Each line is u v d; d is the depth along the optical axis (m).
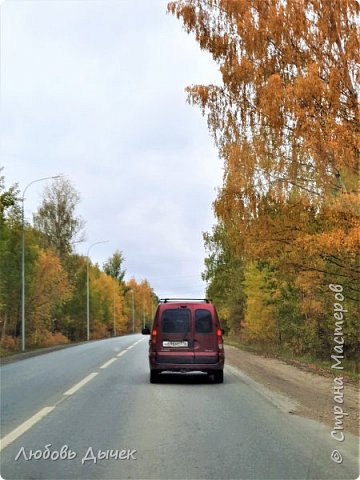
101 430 9.12
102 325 100.62
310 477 6.59
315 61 14.37
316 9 14.58
